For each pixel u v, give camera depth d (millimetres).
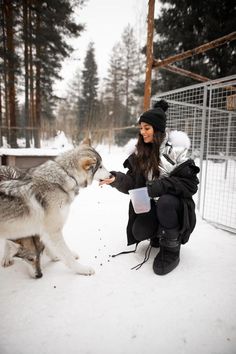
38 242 1861
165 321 1392
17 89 15664
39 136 12148
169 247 1916
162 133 2006
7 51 10727
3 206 1722
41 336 1279
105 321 1389
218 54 10398
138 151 2109
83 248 2307
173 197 1891
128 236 2209
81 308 1494
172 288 1693
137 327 1347
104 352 1188
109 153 10344
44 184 1883
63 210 1948
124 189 2252
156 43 11883
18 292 1646
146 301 1561
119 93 26922
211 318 1420
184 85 11078
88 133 11188
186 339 1271
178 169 1890
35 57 12875
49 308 1492
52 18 11547
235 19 9766
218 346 1229
